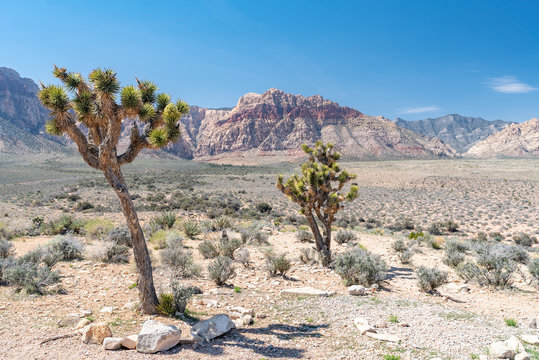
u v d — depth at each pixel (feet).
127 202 22.26
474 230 137.90
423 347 18.75
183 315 23.32
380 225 149.07
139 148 23.02
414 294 32.63
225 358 17.22
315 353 18.25
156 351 17.35
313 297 30.78
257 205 182.19
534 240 110.73
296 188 46.96
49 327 20.04
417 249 60.39
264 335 21.03
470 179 344.08
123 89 20.65
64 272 35.50
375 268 35.86
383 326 22.31
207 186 339.57
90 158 21.79
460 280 38.11
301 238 66.74
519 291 33.60
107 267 39.09
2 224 60.54
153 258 41.70
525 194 246.27
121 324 20.86
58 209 154.61
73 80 21.53
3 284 29.68
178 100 23.47
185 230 65.82
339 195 46.70
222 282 33.88
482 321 23.47
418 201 235.61
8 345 17.39
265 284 35.42
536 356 16.99
